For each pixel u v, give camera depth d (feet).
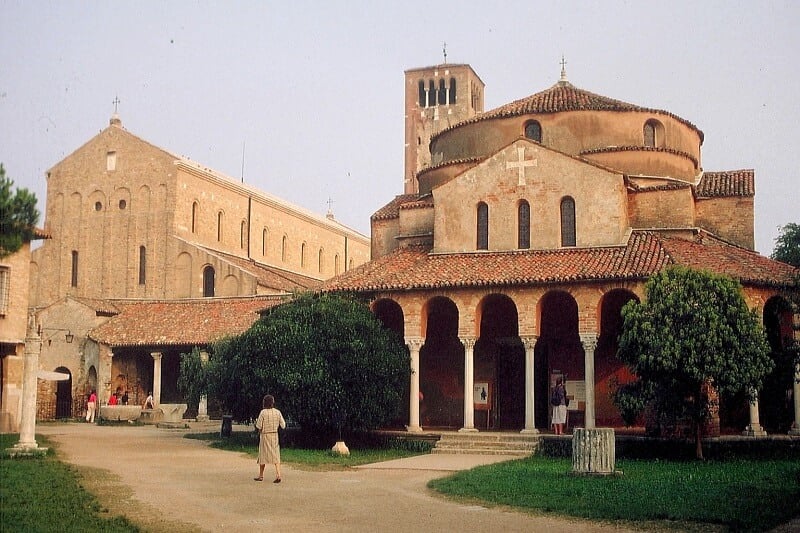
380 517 58.65
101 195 226.79
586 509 61.05
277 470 78.18
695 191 139.64
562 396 117.39
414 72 339.57
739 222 142.31
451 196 133.39
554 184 128.26
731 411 118.83
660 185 136.98
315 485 76.07
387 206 165.58
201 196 228.84
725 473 82.12
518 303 117.80
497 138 148.77
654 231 133.18
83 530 50.21
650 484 73.31
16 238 48.73
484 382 132.57
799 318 110.52
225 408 124.57
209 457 100.78
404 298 123.65
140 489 70.90
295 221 272.31
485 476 79.51
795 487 71.20
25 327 134.82
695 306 94.89
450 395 133.80
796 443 102.99
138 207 222.69
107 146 228.22
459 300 120.78
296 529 53.88
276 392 113.09
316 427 117.70
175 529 53.06
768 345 96.63
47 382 188.96
